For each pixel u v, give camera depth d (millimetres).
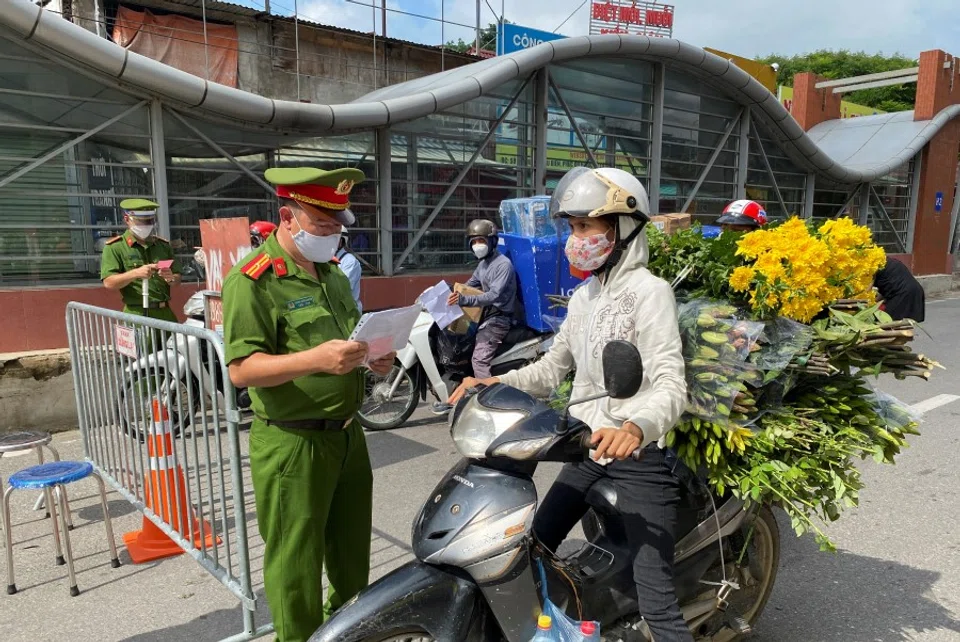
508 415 1920
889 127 18844
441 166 9781
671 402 1976
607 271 2262
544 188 10789
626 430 1874
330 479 2357
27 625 3031
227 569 2777
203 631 2996
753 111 13805
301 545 2309
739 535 2688
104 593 3312
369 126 8406
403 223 9500
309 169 2152
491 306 5809
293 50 13328
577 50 10297
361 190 9047
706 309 2467
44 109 6316
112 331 3605
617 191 2133
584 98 11219
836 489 2410
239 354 2150
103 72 6406
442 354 5922
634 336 2168
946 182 19484
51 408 5883
